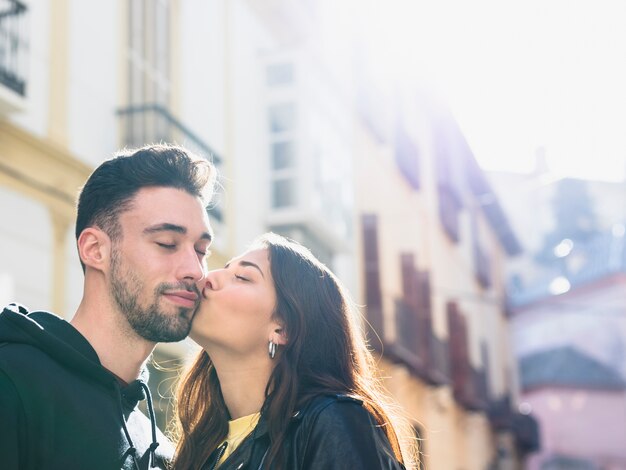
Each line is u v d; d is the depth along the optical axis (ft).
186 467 10.58
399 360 55.62
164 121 31.12
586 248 136.87
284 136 41.42
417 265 65.26
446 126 76.48
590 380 118.93
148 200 9.53
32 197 26.00
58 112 27.35
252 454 9.79
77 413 8.79
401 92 65.21
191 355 11.57
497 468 86.07
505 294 106.83
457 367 72.08
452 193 76.43
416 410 59.77
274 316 10.43
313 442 9.27
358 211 53.67
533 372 121.90
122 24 31.22
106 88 29.94
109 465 8.80
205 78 36.58
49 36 27.25
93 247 9.60
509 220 100.89
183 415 11.02
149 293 9.43
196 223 9.73
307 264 10.69
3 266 24.53
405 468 10.27
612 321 123.03
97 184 9.64
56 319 9.36
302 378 10.22
